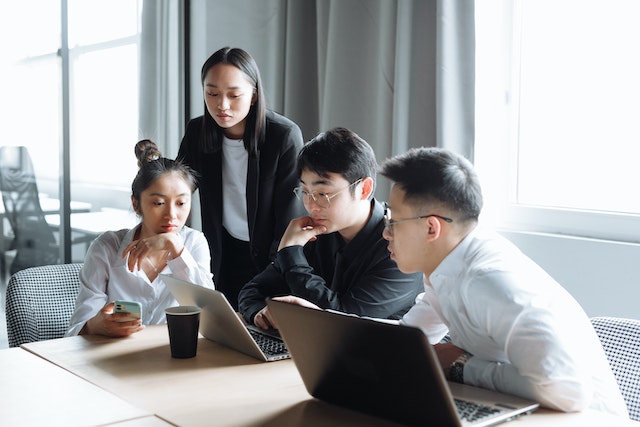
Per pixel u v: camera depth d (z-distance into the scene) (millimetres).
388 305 1939
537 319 1292
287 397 1390
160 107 3832
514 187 2834
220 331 1713
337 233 2055
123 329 1807
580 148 2699
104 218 3756
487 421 1190
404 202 1439
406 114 2770
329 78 3062
